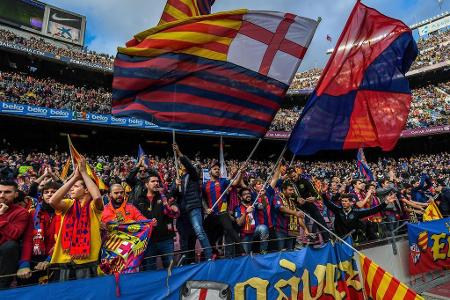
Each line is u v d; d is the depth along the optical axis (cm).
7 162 1488
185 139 3322
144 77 449
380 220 770
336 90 522
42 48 2883
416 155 3575
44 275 373
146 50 454
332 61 527
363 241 595
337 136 512
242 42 484
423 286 628
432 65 3903
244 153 3750
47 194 412
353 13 545
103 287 293
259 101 487
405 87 550
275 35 497
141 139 3144
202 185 582
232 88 477
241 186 585
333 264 471
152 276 321
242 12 481
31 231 348
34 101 2320
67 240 356
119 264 368
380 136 522
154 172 485
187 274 341
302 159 3781
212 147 3553
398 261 604
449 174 2128
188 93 460
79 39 3597
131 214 434
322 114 512
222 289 360
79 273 353
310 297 432
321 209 811
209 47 471
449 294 592
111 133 2969
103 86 3425
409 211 891
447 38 4431
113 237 386
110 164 2009
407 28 567
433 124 3312
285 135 3484
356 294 486
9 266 319
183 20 465
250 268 387
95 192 365
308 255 446
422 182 1031
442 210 863
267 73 492
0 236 323
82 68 3050
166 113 450
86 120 2455
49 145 2720
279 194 609
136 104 448
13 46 2633
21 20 3200
